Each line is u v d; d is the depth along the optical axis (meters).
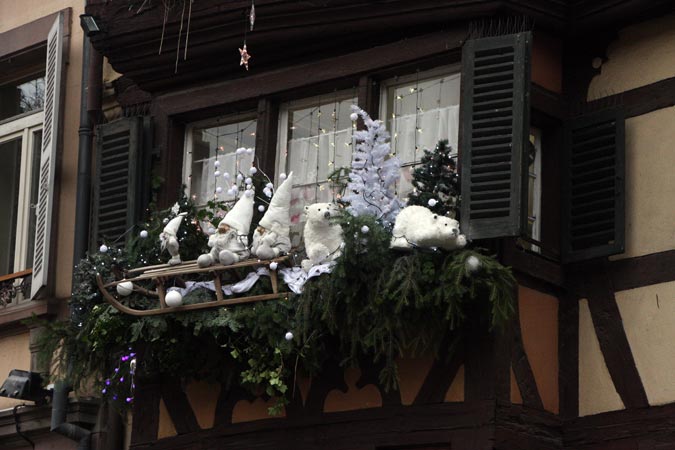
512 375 12.17
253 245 12.49
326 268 12.12
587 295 12.57
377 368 12.45
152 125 14.27
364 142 12.49
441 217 11.82
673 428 11.94
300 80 13.53
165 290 12.70
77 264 14.45
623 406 12.23
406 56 12.98
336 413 12.56
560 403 12.53
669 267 12.20
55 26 15.59
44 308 14.94
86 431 14.42
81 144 14.96
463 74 12.44
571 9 12.84
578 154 12.80
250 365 12.48
